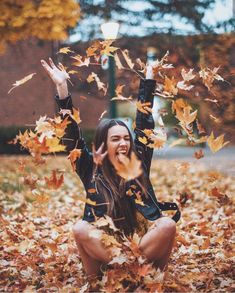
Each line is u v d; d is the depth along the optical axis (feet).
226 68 28.45
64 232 16.71
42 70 63.72
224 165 38.68
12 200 24.97
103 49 11.60
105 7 36.88
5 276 12.75
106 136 10.91
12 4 24.53
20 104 65.87
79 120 10.74
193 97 20.81
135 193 10.41
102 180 11.05
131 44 36.27
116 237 10.84
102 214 10.83
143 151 11.59
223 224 17.34
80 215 20.74
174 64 30.71
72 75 42.63
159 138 10.65
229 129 22.40
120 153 10.78
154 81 12.05
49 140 10.26
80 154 10.92
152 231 10.31
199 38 30.37
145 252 10.34
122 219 10.88
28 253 14.35
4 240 15.76
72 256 13.41
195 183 29.81
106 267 10.88
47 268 12.75
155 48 34.81
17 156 57.88
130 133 11.03
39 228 18.56
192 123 11.50
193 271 12.50
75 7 25.20
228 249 14.34
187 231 16.97
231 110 21.80
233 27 31.12
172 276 11.75
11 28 25.02
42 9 24.32
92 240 10.34
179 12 32.81
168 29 33.30
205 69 11.93
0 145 64.44
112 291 10.22
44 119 10.71
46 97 65.67
